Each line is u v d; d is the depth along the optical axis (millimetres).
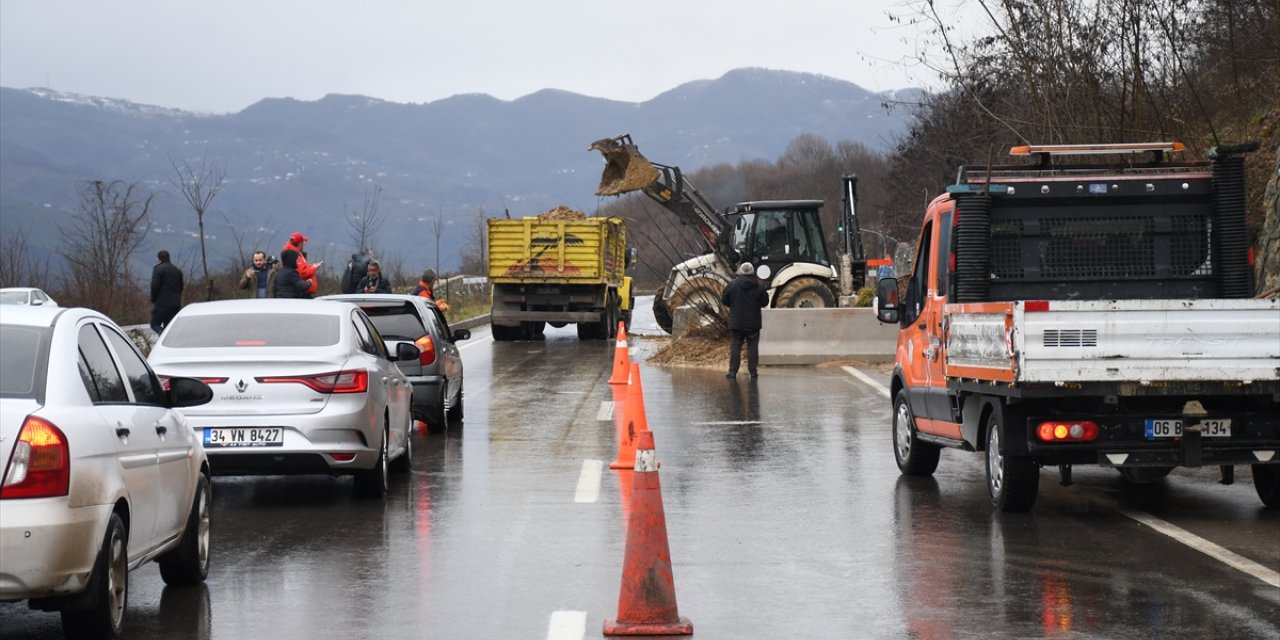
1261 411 12930
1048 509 13758
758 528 12789
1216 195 15016
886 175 69938
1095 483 15617
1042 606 9617
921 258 16328
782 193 133750
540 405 25016
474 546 12102
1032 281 15000
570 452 18594
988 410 13656
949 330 14352
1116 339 12172
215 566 11352
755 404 24594
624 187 43156
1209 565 10961
